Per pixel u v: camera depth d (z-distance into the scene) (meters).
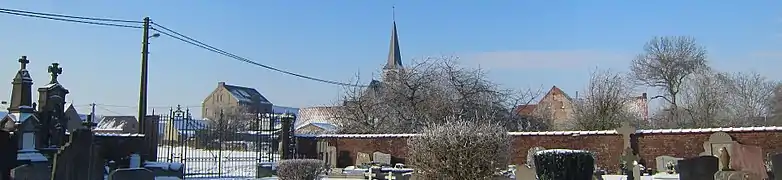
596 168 23.45
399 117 37.72
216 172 27.22
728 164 18.81
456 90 38.47
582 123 40.59
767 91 51.91
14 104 20.78
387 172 24.17
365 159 29.50
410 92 38.28
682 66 51.38
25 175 15.32
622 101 41.16
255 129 30.91
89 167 15.95
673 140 24.95
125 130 77.19
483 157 15.24
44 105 21.33
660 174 23.11
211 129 30.97
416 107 37.75
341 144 30.67
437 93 38.12
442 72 38.97
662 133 25.17
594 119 40.06
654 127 47.41
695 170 17.47
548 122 42.06
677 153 24.78
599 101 40.28
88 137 15.99
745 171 18.05
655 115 50.75
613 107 40.12
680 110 49.94
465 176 15.16
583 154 11.14
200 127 31.34
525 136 27.44
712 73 50.06
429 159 15.53
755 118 50.59
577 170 11.05
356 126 38.06
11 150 13.40
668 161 24.56
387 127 37.38
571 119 45.84
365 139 30.20
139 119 25.36
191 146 31.00
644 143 25.50
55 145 21.33
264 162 26.84
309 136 31.17
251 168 29.11
